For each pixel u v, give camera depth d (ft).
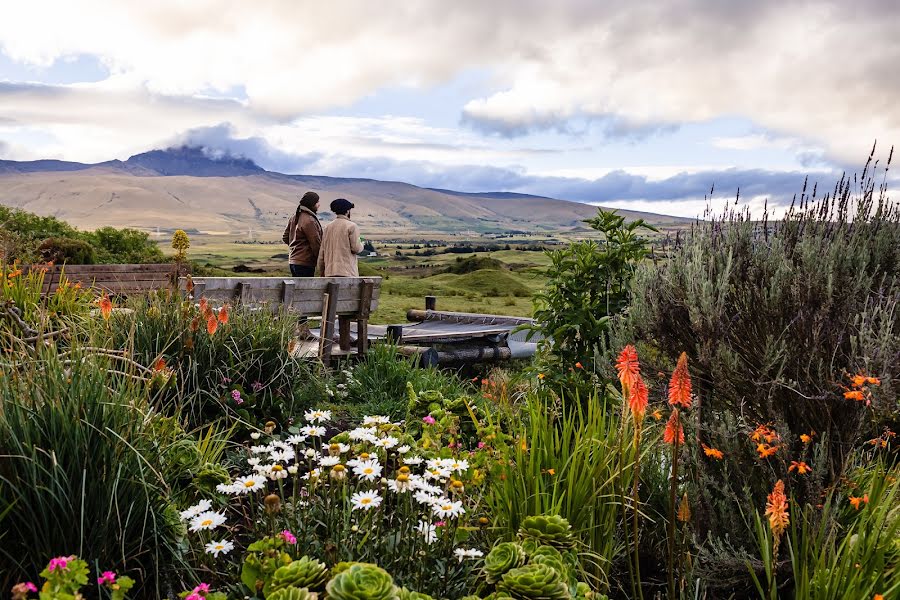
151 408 10.57
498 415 14.44
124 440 8.32
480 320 43.11
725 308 11.12
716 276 11.49
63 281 20.94
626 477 10.54
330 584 6.11
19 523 7.72
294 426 16.34
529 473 10.55
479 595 8.41
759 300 10.71
